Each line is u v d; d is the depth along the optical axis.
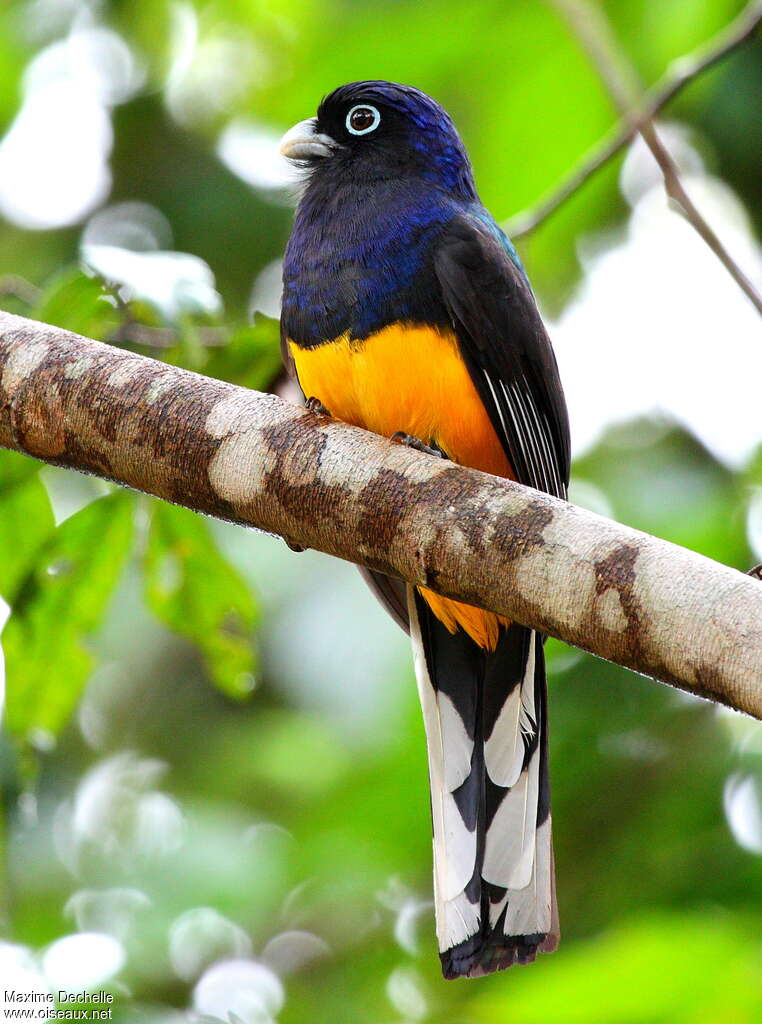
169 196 14.23
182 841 12.32
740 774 11.07
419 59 10.76
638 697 11.40
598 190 11.48
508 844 7.35
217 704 13.95
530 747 7.59
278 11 13.77
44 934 12.37
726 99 12.89
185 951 12.79
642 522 12.02
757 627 4.84
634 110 8.62
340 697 11.60
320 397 7.83
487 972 7.07
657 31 11.05
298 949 12.92
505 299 7.95
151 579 8.33
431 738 7.66
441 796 7.53
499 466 7.95
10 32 13.82
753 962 8.00
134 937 11.74
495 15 10.48
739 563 11.84
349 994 12.37
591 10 9.39
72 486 12.53
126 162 14.37
